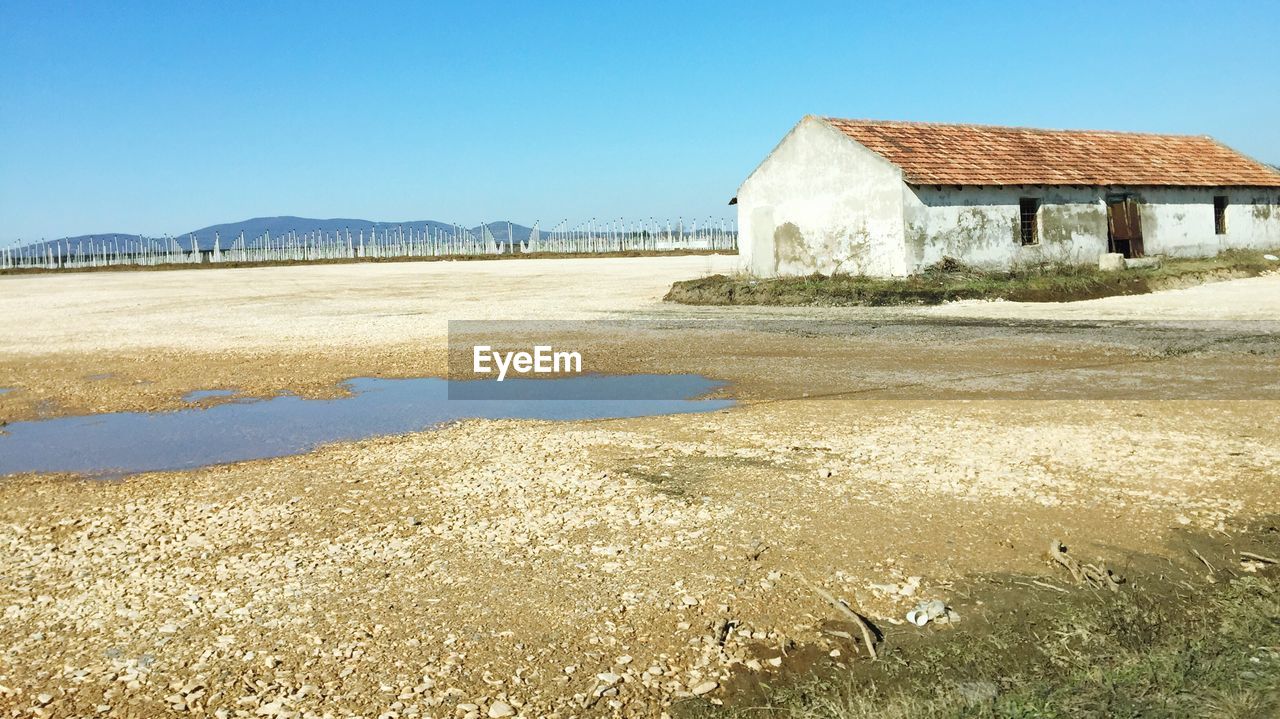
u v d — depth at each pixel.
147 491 7.76
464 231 108.12
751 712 3.99
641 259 64.50
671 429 9.48
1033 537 5.83
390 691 4.16
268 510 6.95
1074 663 4.24
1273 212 32.53
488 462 8.25
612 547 5.86
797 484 7.11
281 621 4.90
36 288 46.12
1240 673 3.91
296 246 106.56
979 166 26.11
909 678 4.23
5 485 8.27
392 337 19.48
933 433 8.75
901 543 5.79
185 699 4.12
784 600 5.04
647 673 4.31
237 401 12.57
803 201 27.27
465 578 5.43
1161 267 27.03
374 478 7.84
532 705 4.04
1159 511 6.23
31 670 4.42
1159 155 31.28
